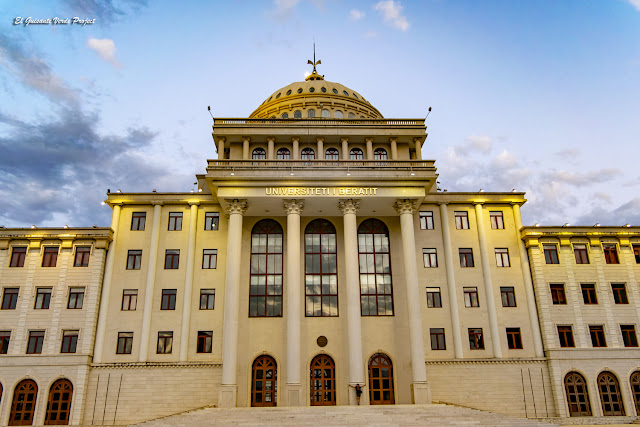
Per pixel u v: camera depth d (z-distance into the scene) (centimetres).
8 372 4091
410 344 4309
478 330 4481
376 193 4441
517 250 4769
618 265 4681
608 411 4200
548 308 4488
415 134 5153
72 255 4462
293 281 4172
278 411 3406
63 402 4050
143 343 4244
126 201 4700
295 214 4391
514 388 4275
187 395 4112
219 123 5119
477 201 4875
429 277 4638
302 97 6100
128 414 4053
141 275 4506
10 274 4391
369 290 4606
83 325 4253
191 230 4631
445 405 3684
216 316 4384
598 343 4431
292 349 3981
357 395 3862
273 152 5084
